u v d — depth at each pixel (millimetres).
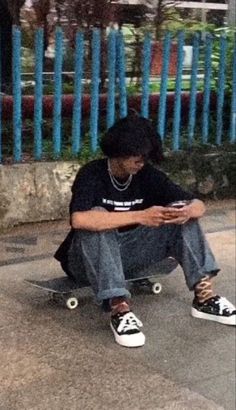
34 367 2701
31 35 5133
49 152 4488
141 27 5488
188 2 6648
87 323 3076
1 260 3760
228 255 3988
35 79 4281
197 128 5090
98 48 4414
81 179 3037
